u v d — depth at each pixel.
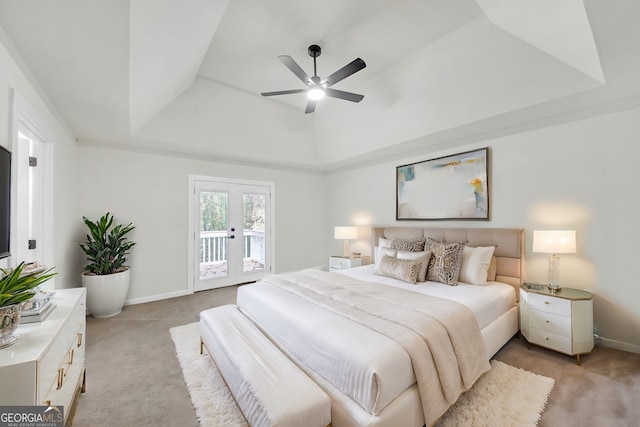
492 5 2.05
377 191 4.80
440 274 2.94
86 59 1.83
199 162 4.51
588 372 2.13
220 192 4.75
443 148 3.81
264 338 1.90
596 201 2.61
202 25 2.12
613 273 2.52
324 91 2.71
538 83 2.45
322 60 3.02
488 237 3.21
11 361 1.02
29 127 2.09
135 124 3.17
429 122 3.33
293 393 1.31
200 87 3.45
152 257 4.07
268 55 2.93
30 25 1.50
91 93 2.30
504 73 2.56
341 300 2.18
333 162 5.02
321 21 2.44
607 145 2.55
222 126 3.95
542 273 2.93
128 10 1.41
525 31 2.16
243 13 2.33
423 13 2.35
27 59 1.79
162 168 4.17
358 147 4.34
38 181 2.42
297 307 2.07
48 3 1.35
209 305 3.82
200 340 2.58
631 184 2.44
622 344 2.47
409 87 3.21
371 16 2.38
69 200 3.16
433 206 3.92
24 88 1.87
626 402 1.79
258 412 1.27
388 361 1.37
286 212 5.52
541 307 2.46
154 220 4.09
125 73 2.01
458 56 2.70
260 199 5.20
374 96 3.56
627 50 1.80
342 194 5.56
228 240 4.83
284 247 5.48
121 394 1.91
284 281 2.80
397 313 1.88
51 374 1.21
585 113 2.67
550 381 2.00
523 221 3.07
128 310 3.61
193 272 4.43
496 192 3.28
